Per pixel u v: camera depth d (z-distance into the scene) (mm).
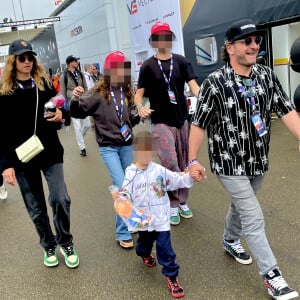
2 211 5340
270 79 2846
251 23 2684
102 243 4070
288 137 7531
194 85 4098
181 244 3873
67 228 3609
